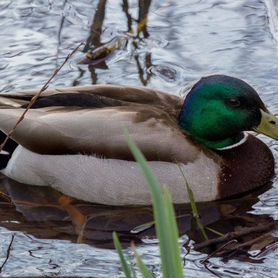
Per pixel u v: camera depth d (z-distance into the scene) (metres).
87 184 12.93
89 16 17.25
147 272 8.38
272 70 15.76
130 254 11.77
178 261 7.97
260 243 11.87
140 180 12.70
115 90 13.53
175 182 12.72
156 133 12.75
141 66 16.06
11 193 13.29
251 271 11.28
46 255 11.74
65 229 12.47
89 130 12.82
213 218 12.67
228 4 17.52
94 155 12.84
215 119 13.09
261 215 12.67
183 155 12.73
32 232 12.36
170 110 13.42
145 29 16.97
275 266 11.36
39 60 16.11
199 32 16.88
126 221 12.65
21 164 13.29
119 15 17.36
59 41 16.64
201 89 13.15
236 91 13.02
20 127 13.05
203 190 12.86
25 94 13.49
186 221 12.63
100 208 12.99
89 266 11.46
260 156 13.35
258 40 16.53
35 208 12.98
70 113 13.02
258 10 17.31
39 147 13.02
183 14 17.34
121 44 16.55
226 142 13.23
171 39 16.72
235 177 13.07
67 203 13.07
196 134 13.24
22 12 17.33
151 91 13.67
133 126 12.79
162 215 7.82
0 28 16.92
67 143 12.90
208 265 11.45
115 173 12.77
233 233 11.95
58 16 17.25
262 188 13.30
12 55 16.23
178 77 15.72
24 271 11.36
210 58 16.16
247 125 13.15
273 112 14.65
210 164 12.92
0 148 12.59
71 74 15.80
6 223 12.59
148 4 17.48
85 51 16.34
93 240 12.18
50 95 13.41
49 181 13.23
